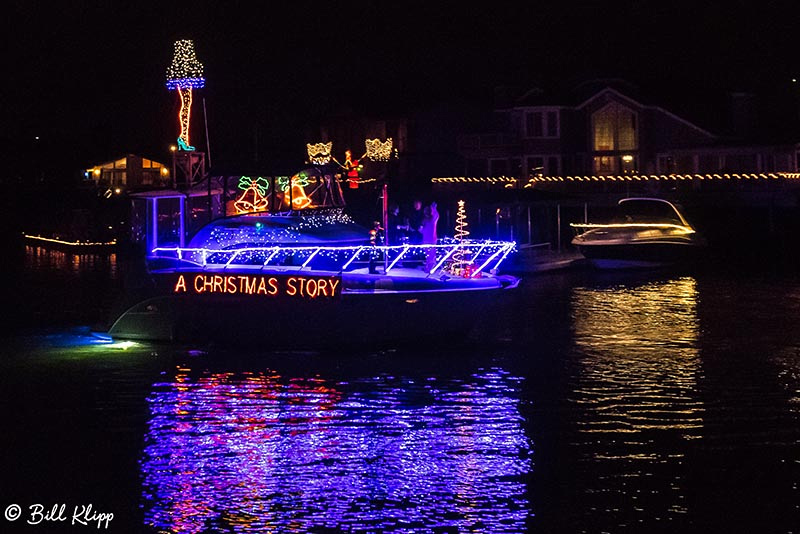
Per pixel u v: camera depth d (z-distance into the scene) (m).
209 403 23.73
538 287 47.53
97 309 40.03
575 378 26.05
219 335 29.12
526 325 34.66
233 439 20.97
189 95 31.56
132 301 30.11
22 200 99.56
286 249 28.66
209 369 27.03
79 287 49.03
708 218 72.62
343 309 27.98
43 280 52.59
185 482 18.58
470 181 83.25
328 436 21.12
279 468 19.22
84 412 23.03
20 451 20.34
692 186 74.50
